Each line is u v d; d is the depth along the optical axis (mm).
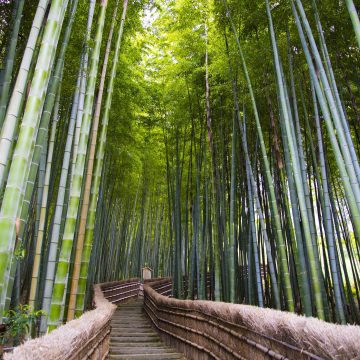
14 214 1808
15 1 2938
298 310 4328
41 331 2738
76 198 2924
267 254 3926
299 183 3160
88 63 3541
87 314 2615
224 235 5047
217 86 5359
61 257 2727
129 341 5379
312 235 3531
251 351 2297
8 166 2654
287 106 3562
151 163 9414
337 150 2793
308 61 3105
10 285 2242
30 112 1950
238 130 5598
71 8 2982
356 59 4562
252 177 4266
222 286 5109
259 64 4562
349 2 2564
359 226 2545
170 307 5145
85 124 3127
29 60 2014
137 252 11148
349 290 4957
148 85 7492
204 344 3545
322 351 1387
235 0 4453
